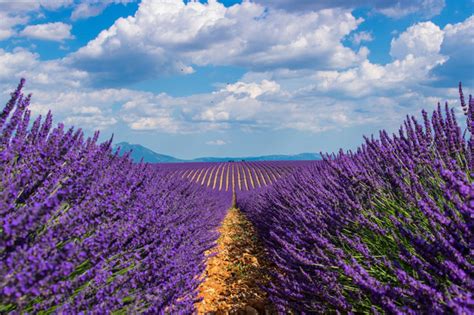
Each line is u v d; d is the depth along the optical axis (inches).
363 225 112.0
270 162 2336.4
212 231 304.8
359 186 140.4
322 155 215.3
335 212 139.9
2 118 84.5
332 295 107.8
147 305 92.0
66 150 88.5
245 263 265.4
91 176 89.4
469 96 114.3
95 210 80.4
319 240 120.6
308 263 124.0
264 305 172.6
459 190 58.9
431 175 119.2
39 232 69.3
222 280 224.5
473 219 57.9
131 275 85.4
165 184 226.8
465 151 117.0
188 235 149.7
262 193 481.4
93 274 71.1
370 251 107.3
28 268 52.1
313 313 123.2
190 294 130.6
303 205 187.9
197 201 335.6
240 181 1596.9
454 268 61.3
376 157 148.8
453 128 120.4
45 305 63.8
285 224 218.5
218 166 2135.8
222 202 726.5
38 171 81.0
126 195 110.0
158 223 121.2
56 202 56.4
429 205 83.2
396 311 63.1
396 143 136.6
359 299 96.0
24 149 92.3
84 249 68.2
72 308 67.2
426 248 70.6
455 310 51.1
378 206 132.8
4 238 53.2
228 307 179.2
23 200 77.9
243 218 617.0
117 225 89.0
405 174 121.8
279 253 193.0
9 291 48.8
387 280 99.0
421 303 62.1
